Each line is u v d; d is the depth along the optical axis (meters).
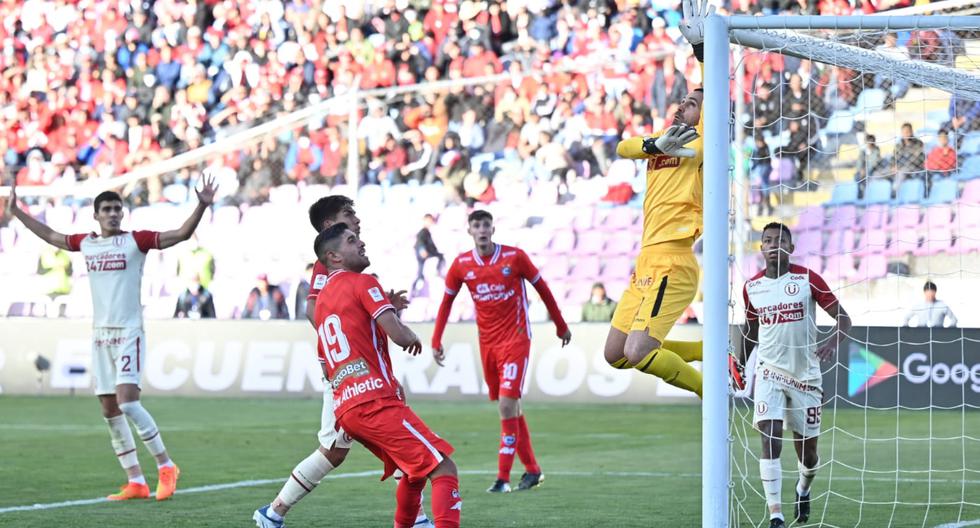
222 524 14.10
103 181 39.41
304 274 39.53
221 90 47.47
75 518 14.60
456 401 35.03
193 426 28.42
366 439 11.43
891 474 19.09
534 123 41.88
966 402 29.27
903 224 34.97
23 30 50.06
